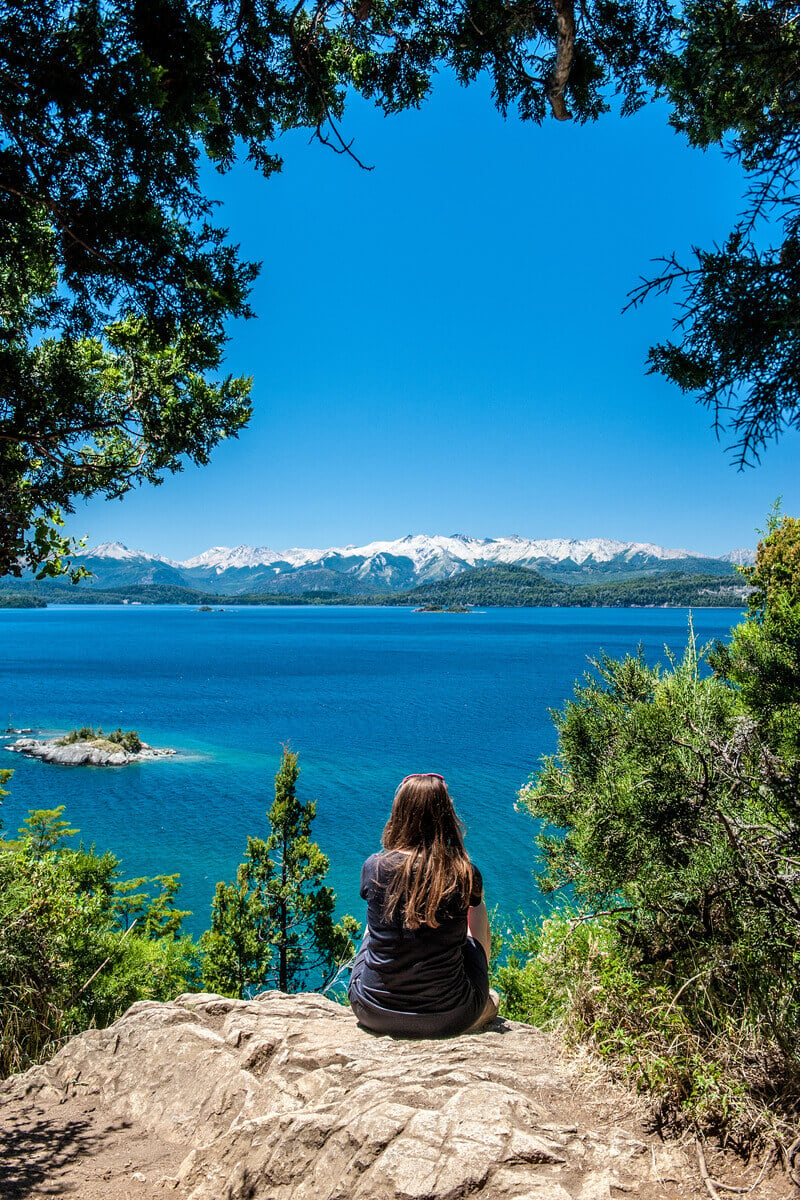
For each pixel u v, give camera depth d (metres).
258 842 19.77
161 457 6.41
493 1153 2.37
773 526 10.59
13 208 3.82
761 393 2.72
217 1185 2.76
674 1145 2.49
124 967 9.94
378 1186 2.32
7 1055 6.02
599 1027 3.19
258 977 18.47
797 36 3.26
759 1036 2.69
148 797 51.50
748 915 2.99
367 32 4.73
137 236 3.83
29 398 5.68
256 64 4.54
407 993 3.40
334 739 71.31
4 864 7.88
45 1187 2.88
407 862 3.34
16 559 6.31
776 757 3.16
